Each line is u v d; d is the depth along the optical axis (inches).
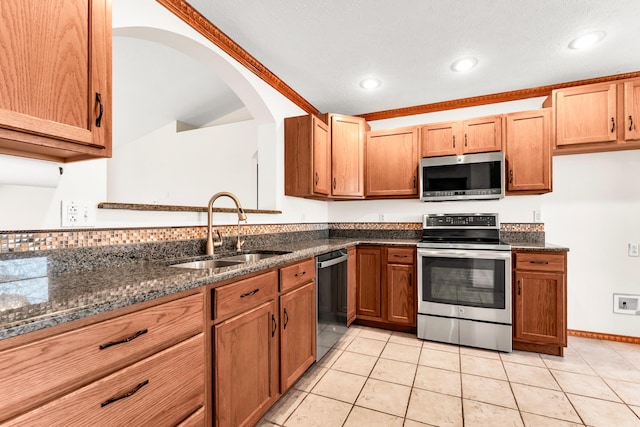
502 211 114.7
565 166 107.2
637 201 99.9
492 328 93.0
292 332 67.8
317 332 79.3
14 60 31.8
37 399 26.1
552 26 72.5
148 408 35.6
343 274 98.3
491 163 102.6
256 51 84.1
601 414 62.0
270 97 101.0
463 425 59.0
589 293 104.5
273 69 94.4
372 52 84.6
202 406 43.7
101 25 39.9
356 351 92.4
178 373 39.6
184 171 205.5
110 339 31.7
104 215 53.2
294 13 68.5
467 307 95.8
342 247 96.7
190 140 204.2
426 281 101.3
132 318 34.0
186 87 159.8
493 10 67.2
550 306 88.7
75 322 29.0
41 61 34.1
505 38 77.6
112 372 32.0
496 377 76.8
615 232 102.0
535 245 95.3
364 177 124.3
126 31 61.8
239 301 51.1
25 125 32.6
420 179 112.5
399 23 71.9
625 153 101.2
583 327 105.1
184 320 40.7
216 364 45.8
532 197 111.1
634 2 63.8
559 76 98.1
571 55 85.1
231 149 192.7
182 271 48.3
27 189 43.9
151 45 117.6
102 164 53.0
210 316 45.6
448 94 113.4
